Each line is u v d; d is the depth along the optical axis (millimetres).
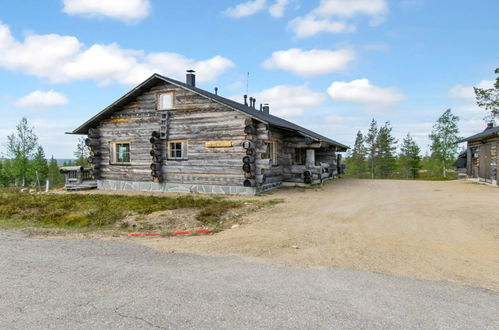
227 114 12352
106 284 3846
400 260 4688
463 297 3420
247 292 3559
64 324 2895
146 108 13953
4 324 2906
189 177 13109
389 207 9102
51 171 48219
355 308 3156
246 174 11820
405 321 2893
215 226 7156
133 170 14281
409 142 35156
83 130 15422
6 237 6367
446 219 7383
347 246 5414
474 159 18188
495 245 5363
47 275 4172
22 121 28406
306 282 3852
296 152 17203
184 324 2859
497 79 24469
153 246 5598
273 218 7750
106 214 8367
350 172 44844
